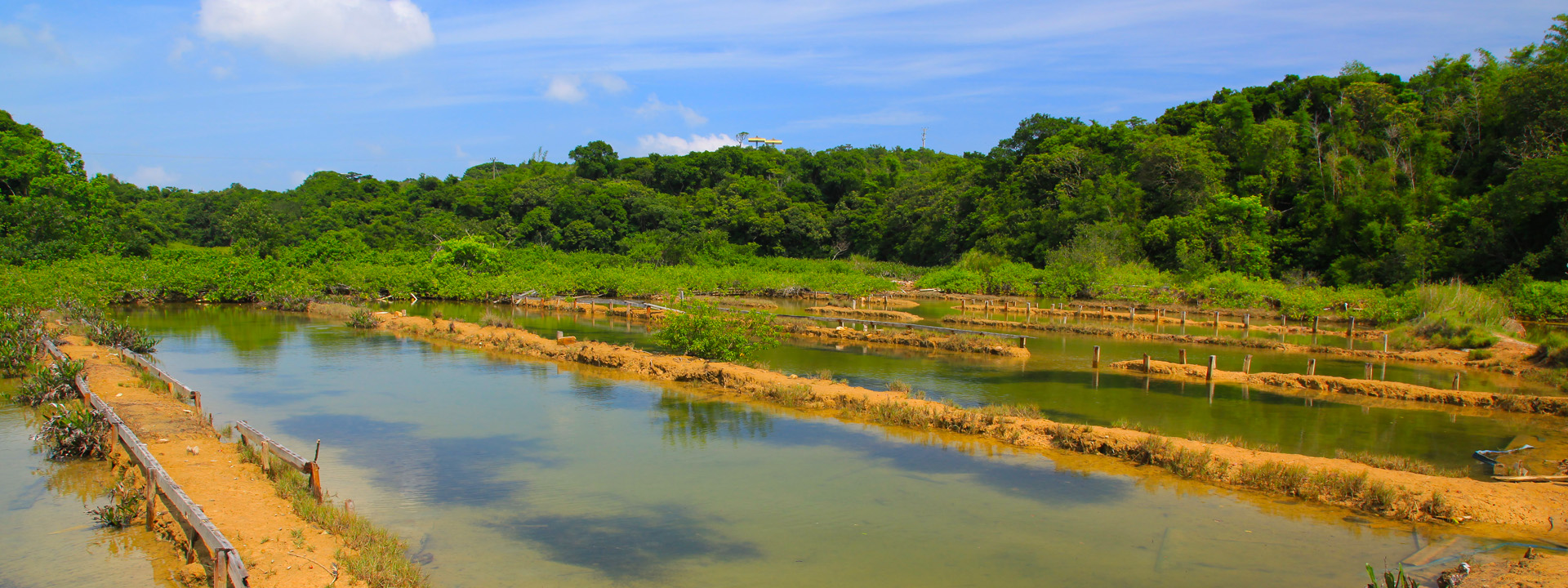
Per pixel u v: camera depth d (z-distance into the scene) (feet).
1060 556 29.99
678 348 74.95
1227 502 36.17
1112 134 220.64
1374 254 152.15
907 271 223.10
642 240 247.70
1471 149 163.94
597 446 45.01
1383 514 34.37
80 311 87.97
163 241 204.95
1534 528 32.45
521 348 79.41
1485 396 57.62
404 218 245.65
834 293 160.45
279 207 259.39
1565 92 143.95
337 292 144.46
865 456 43.32
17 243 139.44
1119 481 39.22
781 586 27.30
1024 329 107.04
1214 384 65.57
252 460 38.17
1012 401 58.29
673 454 43.39
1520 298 114.21
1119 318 125.59
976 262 195.31
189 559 27.35
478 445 44.83
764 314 90.22
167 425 42.22
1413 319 102.47
